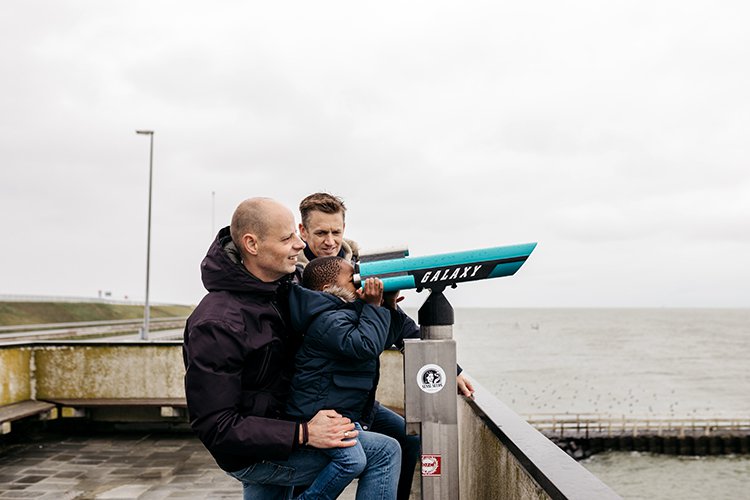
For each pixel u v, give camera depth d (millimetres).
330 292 2029
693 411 49688
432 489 1935
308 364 1961
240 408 1895
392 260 1917
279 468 1953
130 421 6449
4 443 5938
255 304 1919
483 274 1895
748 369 86250
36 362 6578
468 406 2984
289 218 1952
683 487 27797
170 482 4676
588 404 53156
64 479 4754
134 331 35344
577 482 1490
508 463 2031
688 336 167125
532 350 114812
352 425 1897
